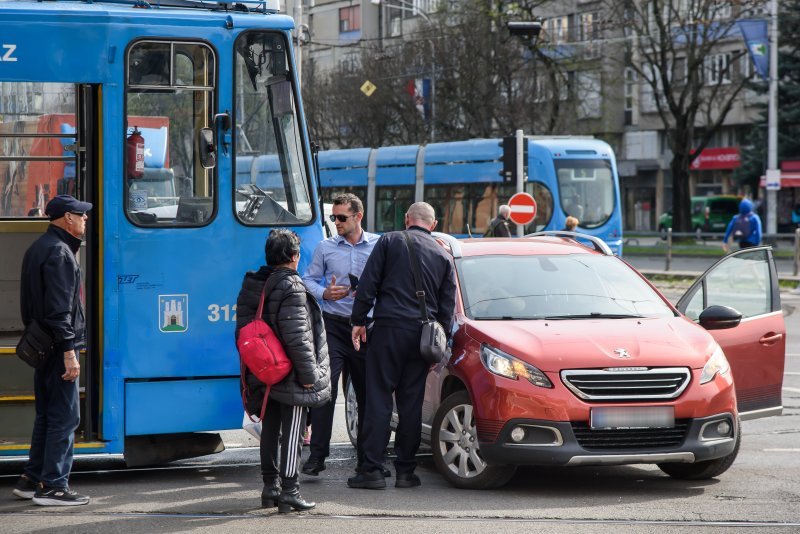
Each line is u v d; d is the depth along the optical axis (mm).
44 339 15062
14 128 16781
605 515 14805
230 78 17484
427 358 16188
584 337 16453
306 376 14688
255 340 14570
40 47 16766
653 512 14992
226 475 17922
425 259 16625
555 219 56062
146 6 17609
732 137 124438
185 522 14383
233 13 17797
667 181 129375
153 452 17562
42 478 15289
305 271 18031
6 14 16688
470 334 16938
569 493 16328
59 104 16953
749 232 49188
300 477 17469
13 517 14672
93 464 19125
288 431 14898
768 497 16016
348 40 134625
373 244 17984
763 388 18812
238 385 17547
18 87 16750
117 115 16969
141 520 14492
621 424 15797
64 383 15242
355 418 20172
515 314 17641
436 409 17609
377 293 16734
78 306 15289
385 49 96312
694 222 122938
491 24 87188
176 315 17234
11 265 17016
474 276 18344
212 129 17406
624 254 70812
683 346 16531
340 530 13906
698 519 14594
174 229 17203
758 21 87875
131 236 17031
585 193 56719
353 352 17719
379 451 16609
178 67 17281
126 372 17031
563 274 18578
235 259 17500
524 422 15789
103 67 16922
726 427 16484
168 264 17188
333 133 97375
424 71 89750
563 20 118188
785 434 21562
